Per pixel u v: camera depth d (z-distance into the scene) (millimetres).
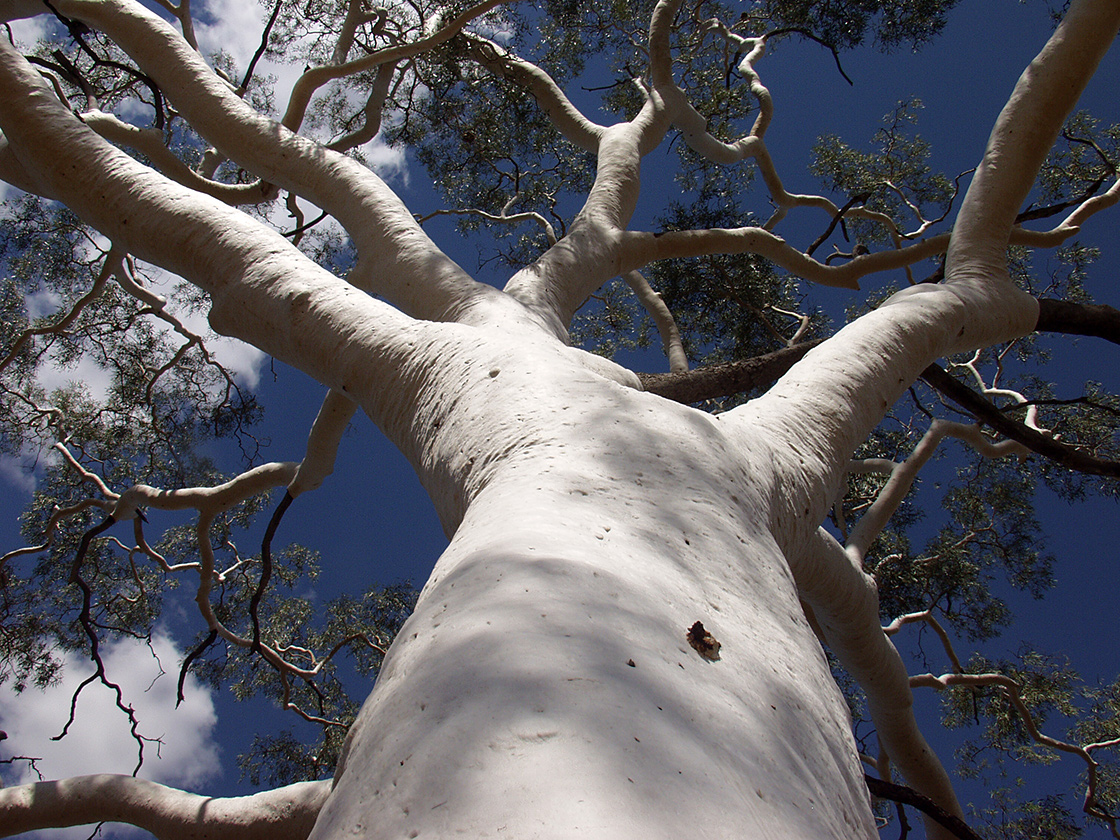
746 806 982
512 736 988
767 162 7449
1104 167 8836
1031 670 8766
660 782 934
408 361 2762
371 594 9688
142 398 9430
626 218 5230
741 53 9242
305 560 10469
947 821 2439
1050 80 3619
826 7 8617
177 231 3154
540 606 1294
